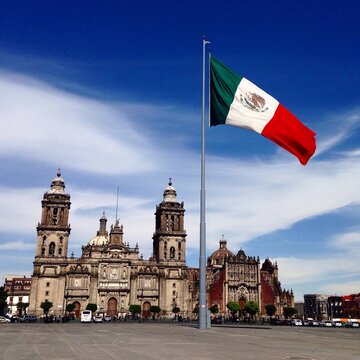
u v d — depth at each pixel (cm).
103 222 19750
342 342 3173
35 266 16075
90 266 16562
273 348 2542
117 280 16500
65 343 3002
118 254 16850
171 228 17675
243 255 17688
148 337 3588
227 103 3922
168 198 18050
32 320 12838
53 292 15962
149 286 16812
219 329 4831
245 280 17375
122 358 2027
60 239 16450
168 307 16762
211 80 4084
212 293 17388
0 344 2930
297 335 4206
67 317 12538
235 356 2100
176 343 2894
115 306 16350
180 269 17225
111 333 4462
